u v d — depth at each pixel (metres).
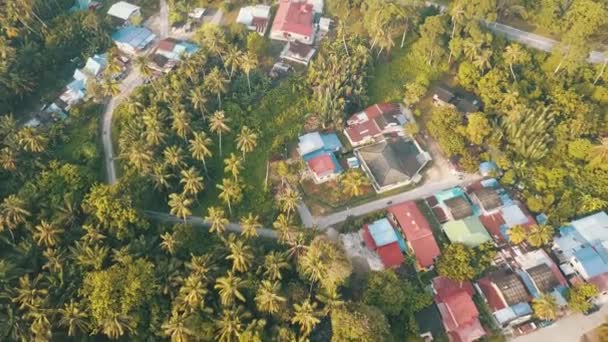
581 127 133.38
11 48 149.50
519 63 153.50
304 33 168.25
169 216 126.56
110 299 98.44
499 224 122.56
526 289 111.50
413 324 106.00
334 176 134.12
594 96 144.38
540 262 115.25
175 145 132.50
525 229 119.06
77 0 183.75
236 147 139.62
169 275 106.50
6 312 101.31
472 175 134.00
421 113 148.38
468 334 105.75
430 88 155.12
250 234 111.12
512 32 167.75
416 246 117.88
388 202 129.75
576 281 112.31
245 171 135.88
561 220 120.44
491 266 116.88
